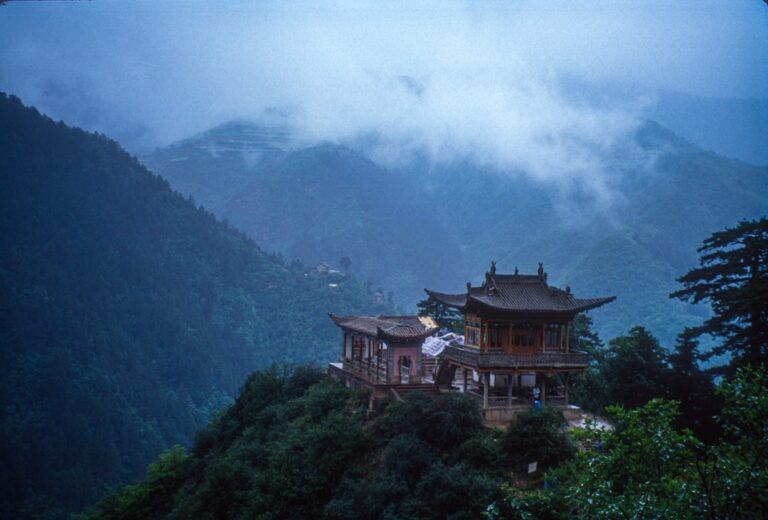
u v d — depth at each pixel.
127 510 61.03
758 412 16.45
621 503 16.06
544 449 39.34
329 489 44.53
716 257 51.38
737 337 46.97
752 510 14.98
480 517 35.00
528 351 50.72
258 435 58.97
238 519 46.44
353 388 59.94
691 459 18.69
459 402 43.44
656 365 52.50
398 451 41.16
